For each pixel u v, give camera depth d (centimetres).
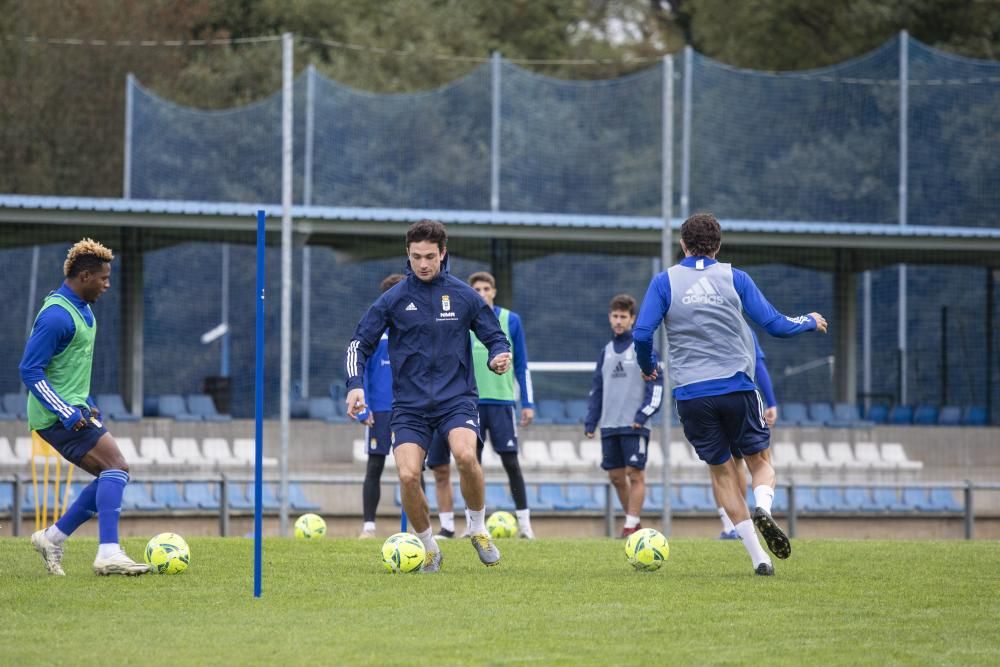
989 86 7344
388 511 4397
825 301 7569
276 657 1252
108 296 7038
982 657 1270
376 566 1978
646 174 8281
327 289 7581
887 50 7594
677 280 1889
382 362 2859
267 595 1650
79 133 8731
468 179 8362
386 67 9344
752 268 7606
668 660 1248
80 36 8762
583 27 11006
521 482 3034
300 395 6844
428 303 1898
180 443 5650
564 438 5906
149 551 1869
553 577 1852
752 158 7988
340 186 8069
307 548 2252
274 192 7862
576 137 8394
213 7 9612
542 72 10044
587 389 7700
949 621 1477
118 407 5800
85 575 1841
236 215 5278
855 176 7700
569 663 1230
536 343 7744
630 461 3111
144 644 1317
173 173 7594
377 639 1348
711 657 1263
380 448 2862
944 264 6369
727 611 1539
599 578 1839
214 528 4316
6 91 8569
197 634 1376
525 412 3036
